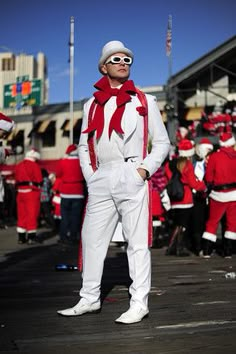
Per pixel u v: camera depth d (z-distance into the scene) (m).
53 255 7.16
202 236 6.88
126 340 2.79
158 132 3.25
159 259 6.59
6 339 2.83
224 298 3.96
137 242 3.20
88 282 3.40
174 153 8.03
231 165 6.49
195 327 3.05
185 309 3.56
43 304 3.79
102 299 3.94
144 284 3.23
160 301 3.86
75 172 8.60
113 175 3.14
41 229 12.38
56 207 11.34
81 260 3.47
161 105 21.83
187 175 6.71
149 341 2.76
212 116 18.42
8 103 30.62
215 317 3.31
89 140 3.31
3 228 12.87
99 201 3.23
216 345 2.68
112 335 2.89
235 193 6.53
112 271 5.56
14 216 15.67
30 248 8.07
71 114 22.94
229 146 6.63
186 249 7.75
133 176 3.11
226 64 20.38
